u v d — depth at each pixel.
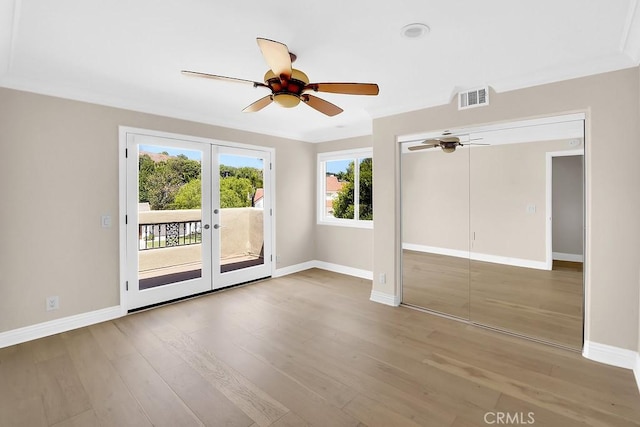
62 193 2.88
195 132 3.80
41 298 2.79
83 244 3.01
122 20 1.79
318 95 3.17
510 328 2.94
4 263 2.61
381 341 2.71
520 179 2.99
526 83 2.62
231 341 2.71
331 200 5.24
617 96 2.25
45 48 2.13
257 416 1.79
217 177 4.05
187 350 2.55
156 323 3.08
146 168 3.43
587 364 2.32
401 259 3.63
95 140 3.06
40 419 1.77
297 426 1.72
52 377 2.17
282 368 2.29
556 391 2.01
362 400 1.93
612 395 1.96
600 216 2.32
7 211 2.61
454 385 2.08
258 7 1.67
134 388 2.05
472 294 3.30
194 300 3.76
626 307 2.25
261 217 4.59
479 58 2.31
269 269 4.71
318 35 1.97
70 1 1.60
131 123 3.29
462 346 2.62
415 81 2.78
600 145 2.32
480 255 3.25
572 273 2.77
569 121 2.52
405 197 3.58
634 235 2.21
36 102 2.73
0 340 2.59
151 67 2.46
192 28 1.89
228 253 4.22
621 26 1.85
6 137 2.60
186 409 1.85
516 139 2.99
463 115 2.99
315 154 5.36
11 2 1.57
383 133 3.60
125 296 3.29
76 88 2.89
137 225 3.37
